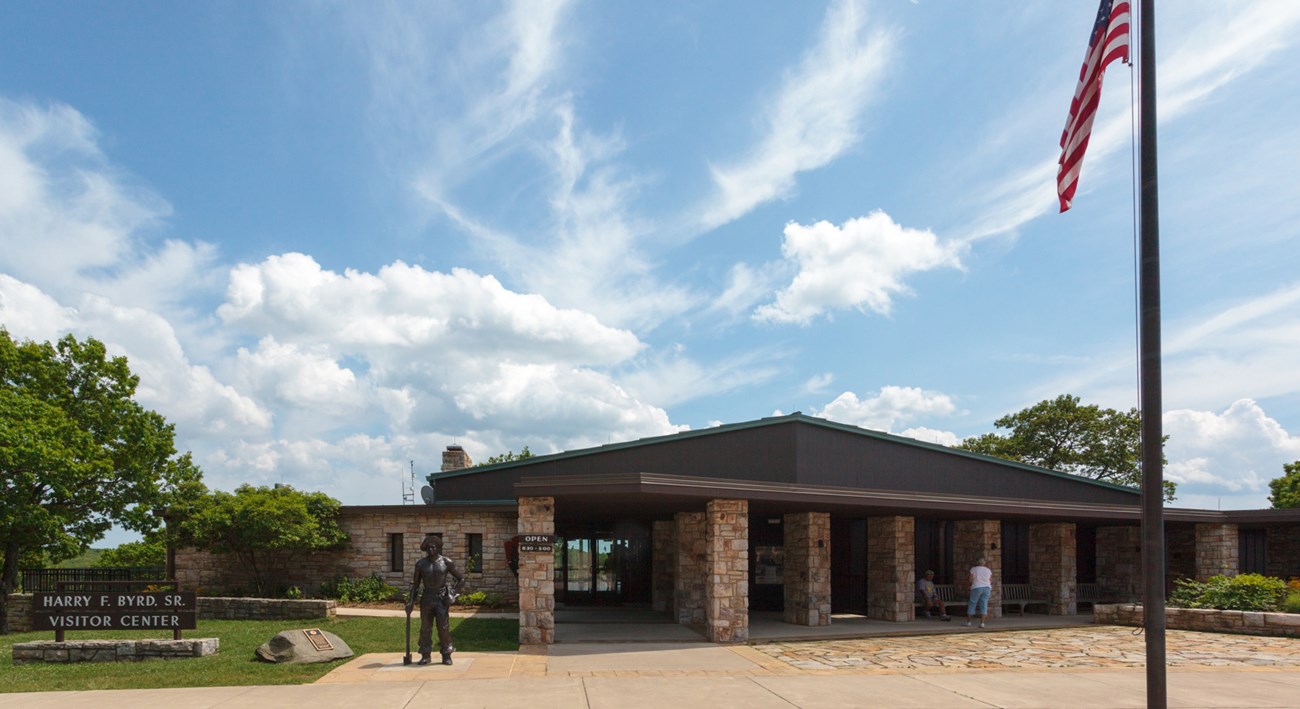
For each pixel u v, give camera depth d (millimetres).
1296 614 17203
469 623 18031
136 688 10539
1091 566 27297
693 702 9672
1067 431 44219
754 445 22812
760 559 23797
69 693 10164
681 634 17031
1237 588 19328
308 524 22203
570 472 24594
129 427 23625
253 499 22078
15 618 21625
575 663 12797
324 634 13156
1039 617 22188
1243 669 12703
